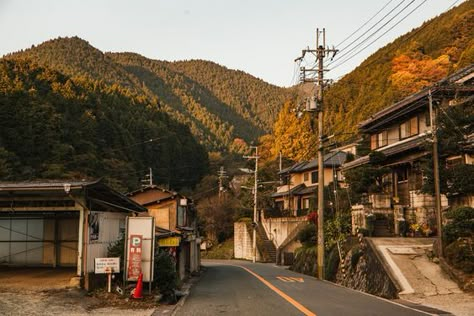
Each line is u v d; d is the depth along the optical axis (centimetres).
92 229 1573
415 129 2825
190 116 17725
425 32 8062
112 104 8119
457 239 1855
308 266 3148
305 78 2778
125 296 1466
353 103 7388
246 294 1769
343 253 2488
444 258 1833
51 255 1922
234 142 15125
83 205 1516
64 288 1450
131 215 1984
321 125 2736
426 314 1227
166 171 8125
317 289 1966
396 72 6656
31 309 1198
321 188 2688
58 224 1939
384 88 6669
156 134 8181
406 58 6838
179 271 2600
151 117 9050
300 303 1462
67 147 5325
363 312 1259
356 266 2186
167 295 1602
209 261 5928
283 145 7888
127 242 1534
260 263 5225
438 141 2031
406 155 2708
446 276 1753
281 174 6506
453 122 1992
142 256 1534
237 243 6488
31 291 1408
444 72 6088
